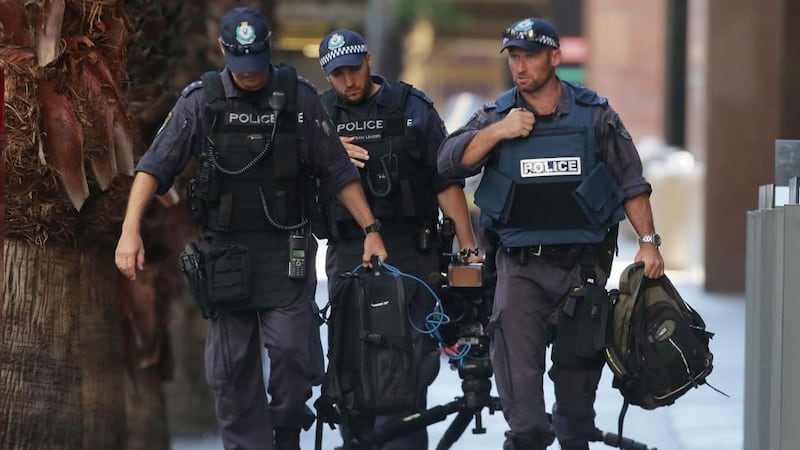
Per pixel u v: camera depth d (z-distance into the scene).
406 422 25.98
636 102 113.31
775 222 21.70
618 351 23.95
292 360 24.02
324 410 24.89
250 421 24.66
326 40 27.41
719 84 64.62
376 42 108.31
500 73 167.50
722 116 65.06
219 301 23.59
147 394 32.75
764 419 23.20
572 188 24.41
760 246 24.05
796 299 20.73
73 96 22.98
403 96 27.78
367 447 25.77
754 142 64.31
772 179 64.44
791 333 20.75
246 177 23.69
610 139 24.58
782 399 20.77
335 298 24.39
